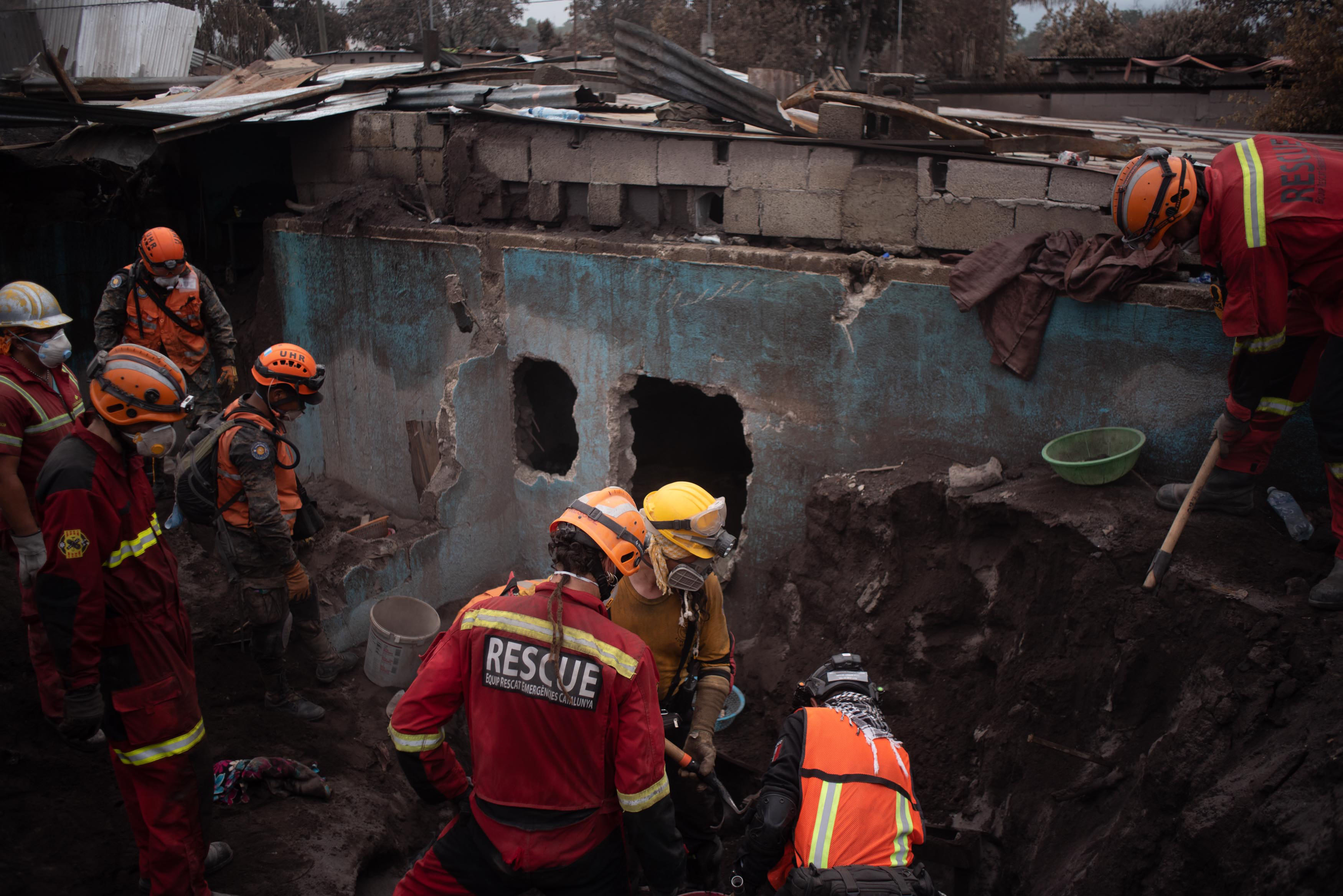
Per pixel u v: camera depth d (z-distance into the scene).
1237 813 3.19
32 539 3.61
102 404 2.81
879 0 20.52
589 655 2.39
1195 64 14.35
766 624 5.77
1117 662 4.04
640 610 3.29
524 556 7.28
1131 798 3.71
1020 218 4.83
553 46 22.84
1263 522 4.13
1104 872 3.60
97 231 8.30
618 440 6.52
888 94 5.56
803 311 5.47
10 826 3.54
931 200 5.09
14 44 12.07
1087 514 4.33
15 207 8.00
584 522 2.56
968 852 4.07
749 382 5.79
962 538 4.85
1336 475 3.65
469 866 2.54
